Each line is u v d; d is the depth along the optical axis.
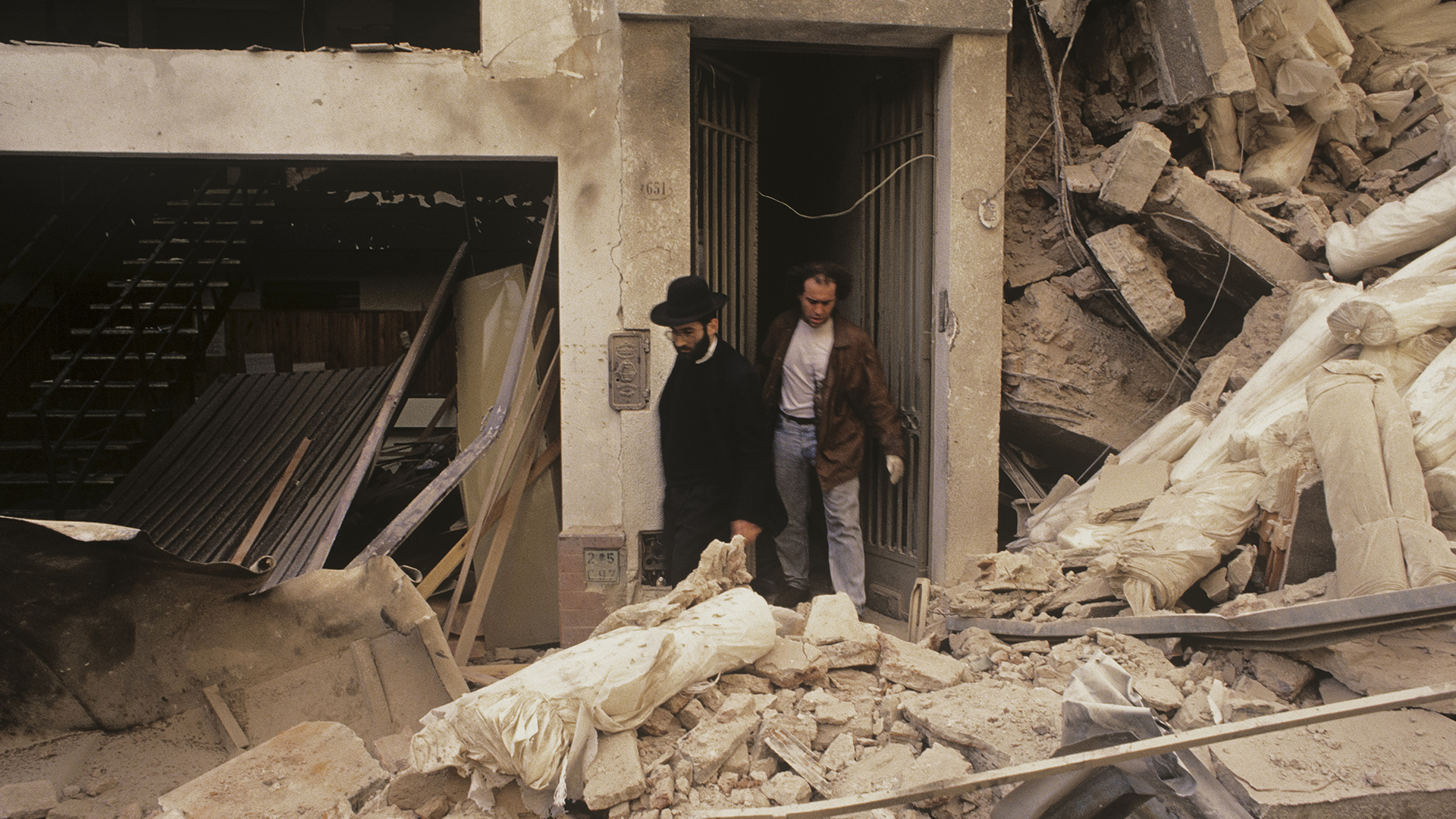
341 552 5.41
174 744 2.95
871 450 5.02
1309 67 4.46
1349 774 2.11
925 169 4.54
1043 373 4.63
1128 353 4.72
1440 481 2.85
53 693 2.94
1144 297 4.40
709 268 4.54
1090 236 4.79
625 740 2.46
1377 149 5.01
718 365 3.78
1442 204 3.78
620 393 4.24
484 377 5.13
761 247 6.45
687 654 2.69
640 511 4.30
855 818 2.21
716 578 3.24
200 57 4.08
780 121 6.31
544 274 4.55
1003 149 4.39
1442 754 2.16
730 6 4.06
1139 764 1.90
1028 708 2.57
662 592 4.29
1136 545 3.24
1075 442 4.78
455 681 3.07
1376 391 2.88
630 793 2.27
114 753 2.89
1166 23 4.41
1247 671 2.69
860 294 5.21
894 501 4.92
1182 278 4.83
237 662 3.14
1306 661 2.59
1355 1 5.37
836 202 5.55
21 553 2.71
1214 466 3.66
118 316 7.38
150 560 2.85
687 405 3.84
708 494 3.87
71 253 7.33
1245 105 4.63
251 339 9.10
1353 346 3.48
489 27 4.14
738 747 2.51
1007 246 4.89
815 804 2.03
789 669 2.88
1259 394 3.69
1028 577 3.59
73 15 9.79
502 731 2.27
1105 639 2.90
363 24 9.94
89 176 6.64
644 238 4.18
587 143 4.18
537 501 4.76
